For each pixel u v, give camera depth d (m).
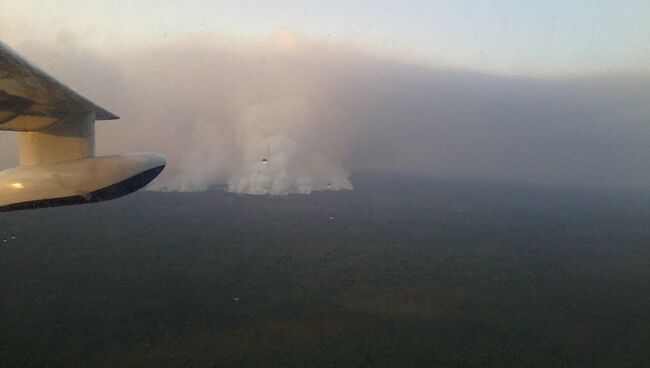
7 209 7.36
